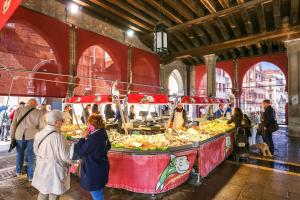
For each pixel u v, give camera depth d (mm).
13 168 5336
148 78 12188
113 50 10008
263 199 3637
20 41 6859
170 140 4348
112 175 3988
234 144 6469
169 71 13969
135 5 7738
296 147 7730
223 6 7871
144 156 3703
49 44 7582
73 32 8297
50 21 7523
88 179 2678
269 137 6629
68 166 2664
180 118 6664
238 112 6168
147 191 3672
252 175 4820
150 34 10891
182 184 4301
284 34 9312
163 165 3713
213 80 11562
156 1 7676
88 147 2676
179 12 8328
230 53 14164
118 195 3830
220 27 9375
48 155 2502
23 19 6727
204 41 11062
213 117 10141
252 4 7449
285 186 4176
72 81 8180
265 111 6711
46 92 7441
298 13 8820
